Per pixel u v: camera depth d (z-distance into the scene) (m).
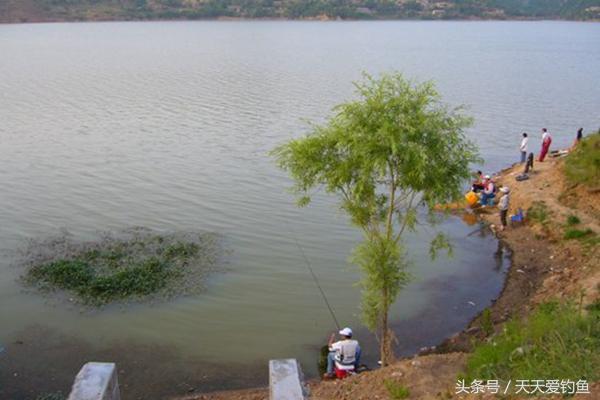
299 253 24.03
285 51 122.94
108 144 40.78
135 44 135.38
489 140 44.72
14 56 105.12
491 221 27.92
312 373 16.19
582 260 22.16
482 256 24.25
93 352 16.70
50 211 27.80
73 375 15.62
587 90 71.31
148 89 66.81
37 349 16.72
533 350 12.18
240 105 56.81
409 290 21.27
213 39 154.38
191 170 35.09
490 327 17.81
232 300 19.91
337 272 22.44
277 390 9.34
